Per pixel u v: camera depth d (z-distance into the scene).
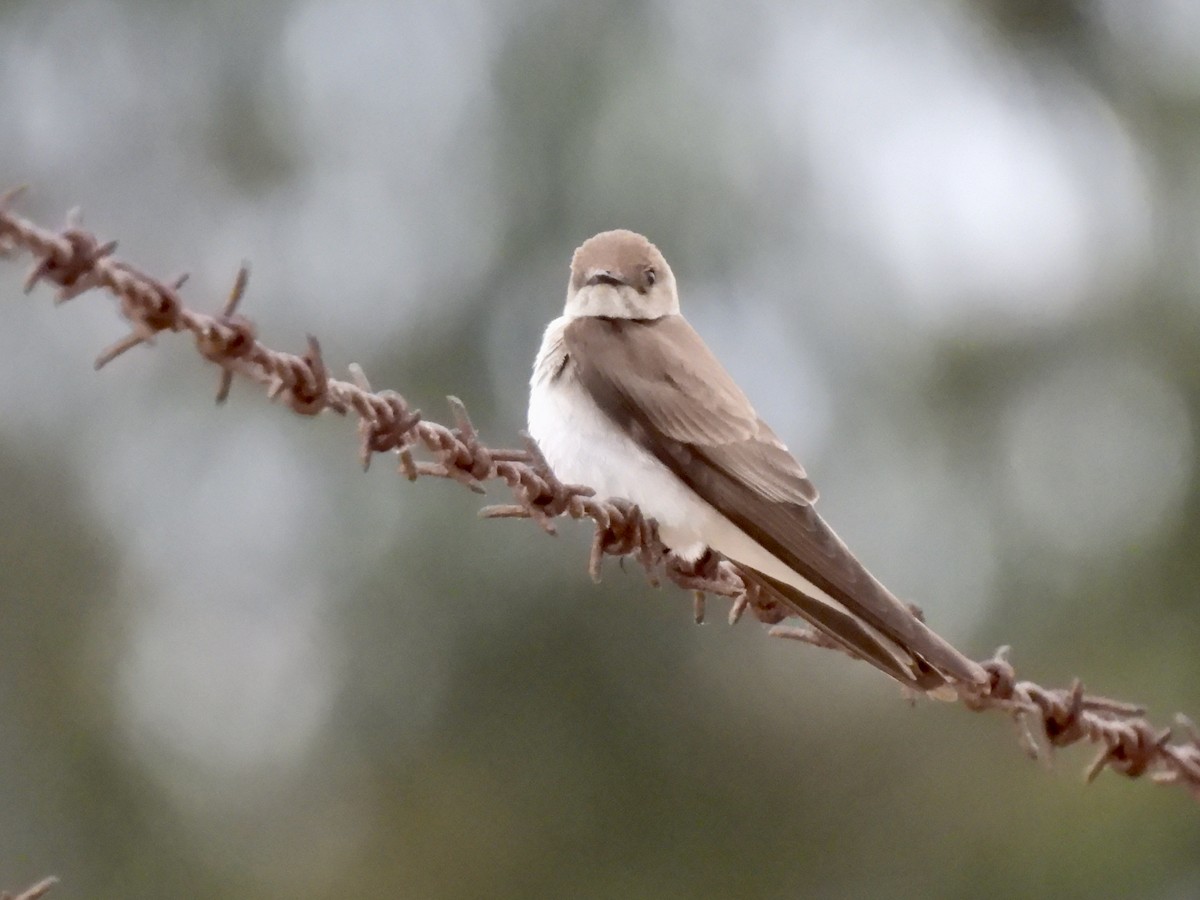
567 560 13.69
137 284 5.85
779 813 13.98
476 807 13.87
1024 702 7.95
